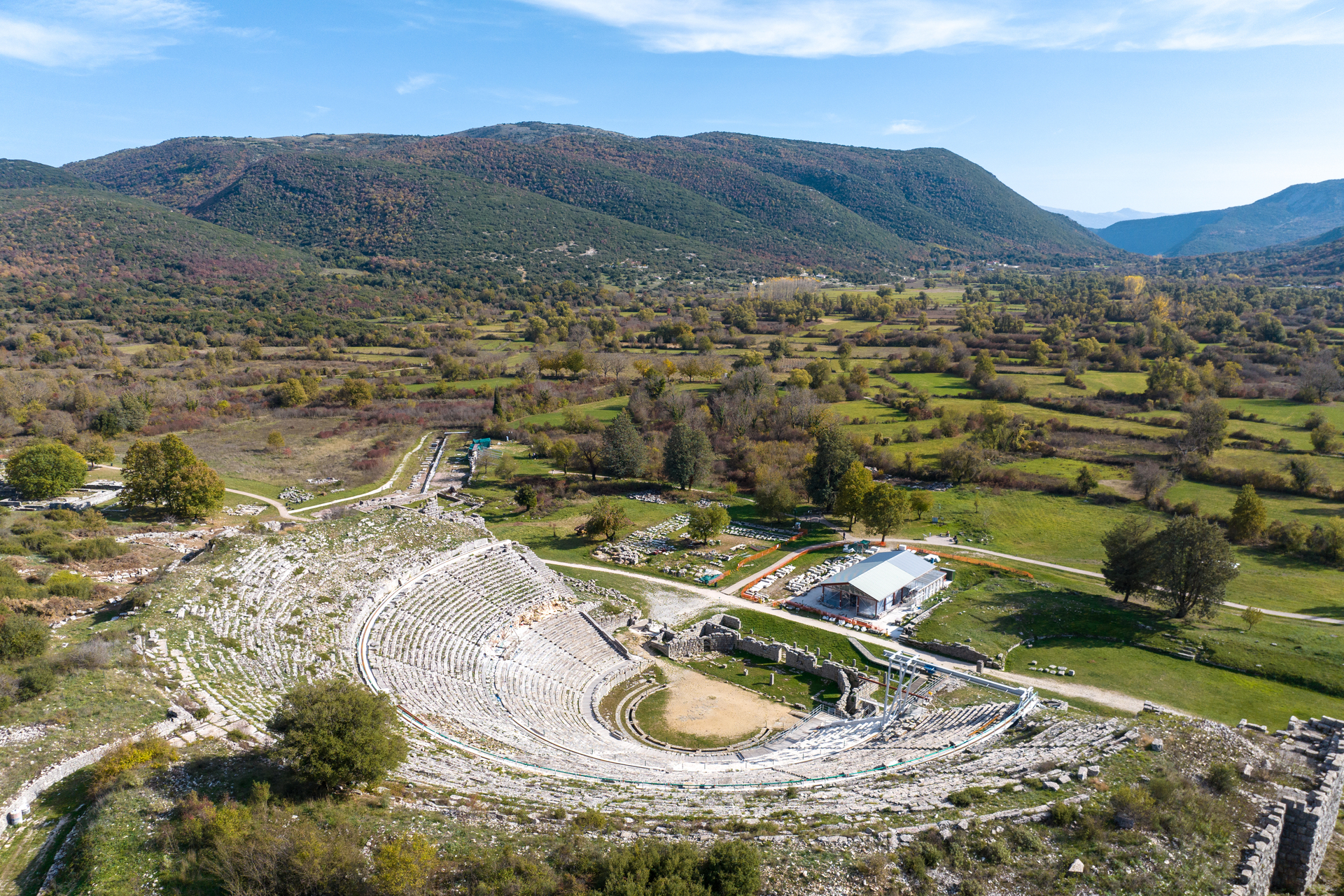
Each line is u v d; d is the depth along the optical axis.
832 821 34.84
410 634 58.09
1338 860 38.03
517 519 101.12
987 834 32.94
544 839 31.55
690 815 35.78
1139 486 104.19
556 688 59.25
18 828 29.64
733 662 68.31
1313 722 45.66
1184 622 69.00
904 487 111.88
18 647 40.22
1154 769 39.22
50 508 87.44
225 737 36.66
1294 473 103.38
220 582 55.78
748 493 115.44
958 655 66.06
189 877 26.64
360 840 29.70
